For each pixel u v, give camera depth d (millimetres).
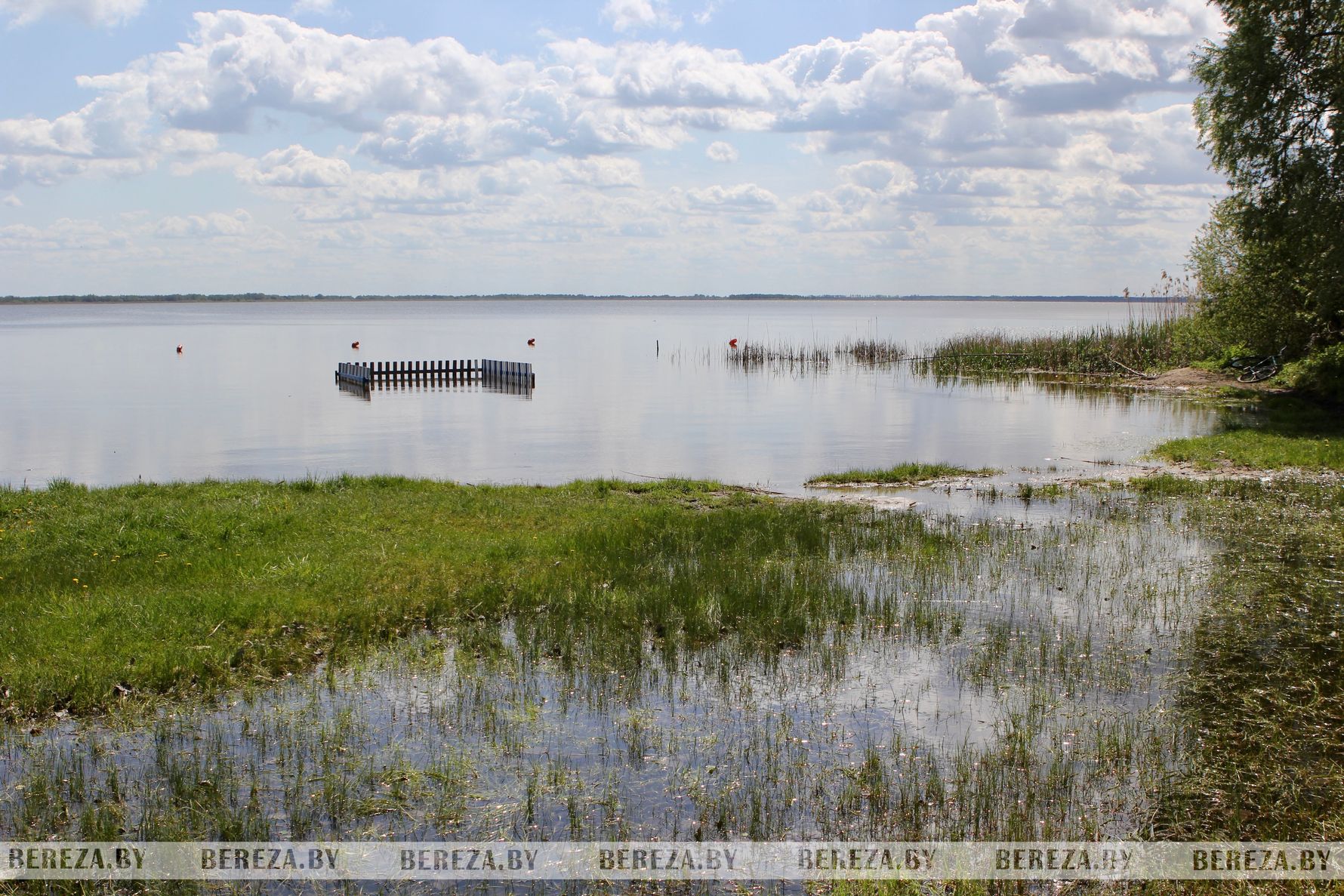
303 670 10570
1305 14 31781
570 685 10188
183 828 7375
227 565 13680
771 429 35031
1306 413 33844
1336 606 12336
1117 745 8406
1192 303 46750
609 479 23438
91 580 12984
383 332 125625
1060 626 11828
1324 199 31125
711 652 11141
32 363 67312
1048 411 39188
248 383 53406
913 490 22141
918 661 10820
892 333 122062
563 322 178875
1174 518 18078
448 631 11820
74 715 9391
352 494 19547
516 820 7582
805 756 8547
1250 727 8820
